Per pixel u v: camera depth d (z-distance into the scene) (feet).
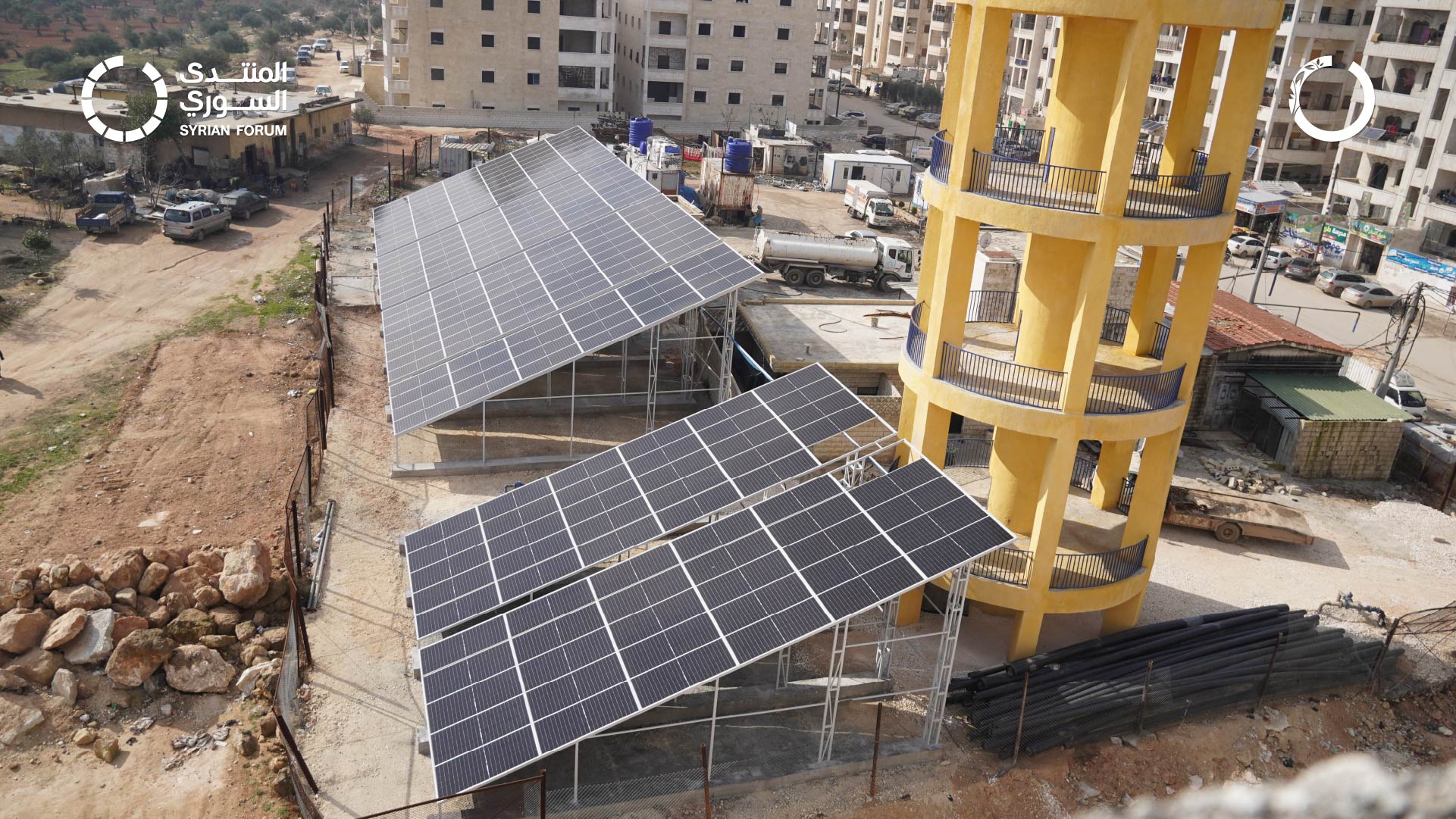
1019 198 76.33
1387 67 253.03
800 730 75.46
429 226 160.97
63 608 81.71
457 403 105.70
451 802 66.44
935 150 87.35
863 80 506.07
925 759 74.13
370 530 100.37
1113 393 82.28
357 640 83.66
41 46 475.31
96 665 79.30
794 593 66.59
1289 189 279.49
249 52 517.96
